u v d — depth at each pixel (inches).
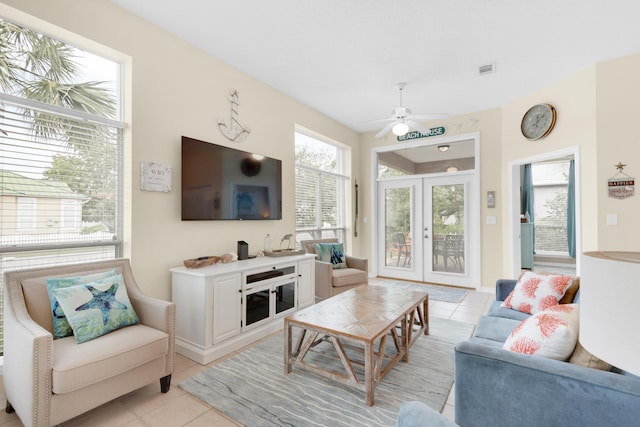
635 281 25.5
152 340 76.1
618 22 104.4
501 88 159.5
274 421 70.3
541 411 45.4
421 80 150.3
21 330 64.0
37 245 84.7
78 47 95.1
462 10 99.1
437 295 180.9
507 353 50.3
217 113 129.7
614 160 127.3
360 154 241.8
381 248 236.5
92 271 86.7
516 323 86.6
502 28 108.4
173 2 96.4
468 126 196.5
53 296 75.1
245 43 119.3
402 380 87.1
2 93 79.7
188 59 118.6
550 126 151.9
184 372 92.7
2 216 79.4
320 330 82.3
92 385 67.1
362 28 109.2
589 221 133.7
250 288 114.9
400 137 223.5
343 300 106.8
